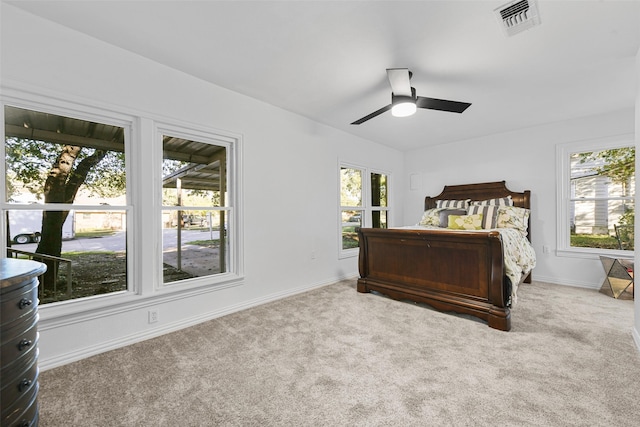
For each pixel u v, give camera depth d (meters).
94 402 1.47
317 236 3.73
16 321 0.99
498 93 2.86
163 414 1.39
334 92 2.84
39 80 1.77
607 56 2.17
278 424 1.32
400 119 3.67
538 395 1.49
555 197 3.83
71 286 2.04
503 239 2.58
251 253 2.96
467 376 1.67
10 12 1.68
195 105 2.52
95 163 2.12
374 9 1.68
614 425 1.27
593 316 2.60
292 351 2.00
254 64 2.32
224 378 1.68
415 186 5.27
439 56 2.18
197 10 1.70
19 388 1.01
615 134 3.40
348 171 4.46
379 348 2.03
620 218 3.52
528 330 2.30
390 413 1.38
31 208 1.84
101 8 1.69
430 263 2.81
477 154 4.52
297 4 1.65
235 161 2.86
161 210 2.38
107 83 2.04
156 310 2.30
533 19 1.75
